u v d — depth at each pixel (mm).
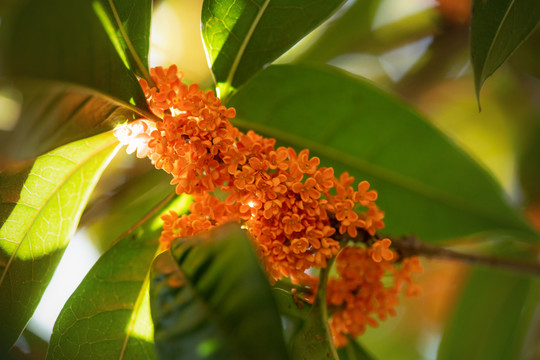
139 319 330
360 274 330
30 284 323
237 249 273
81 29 271
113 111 293
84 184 328
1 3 330
